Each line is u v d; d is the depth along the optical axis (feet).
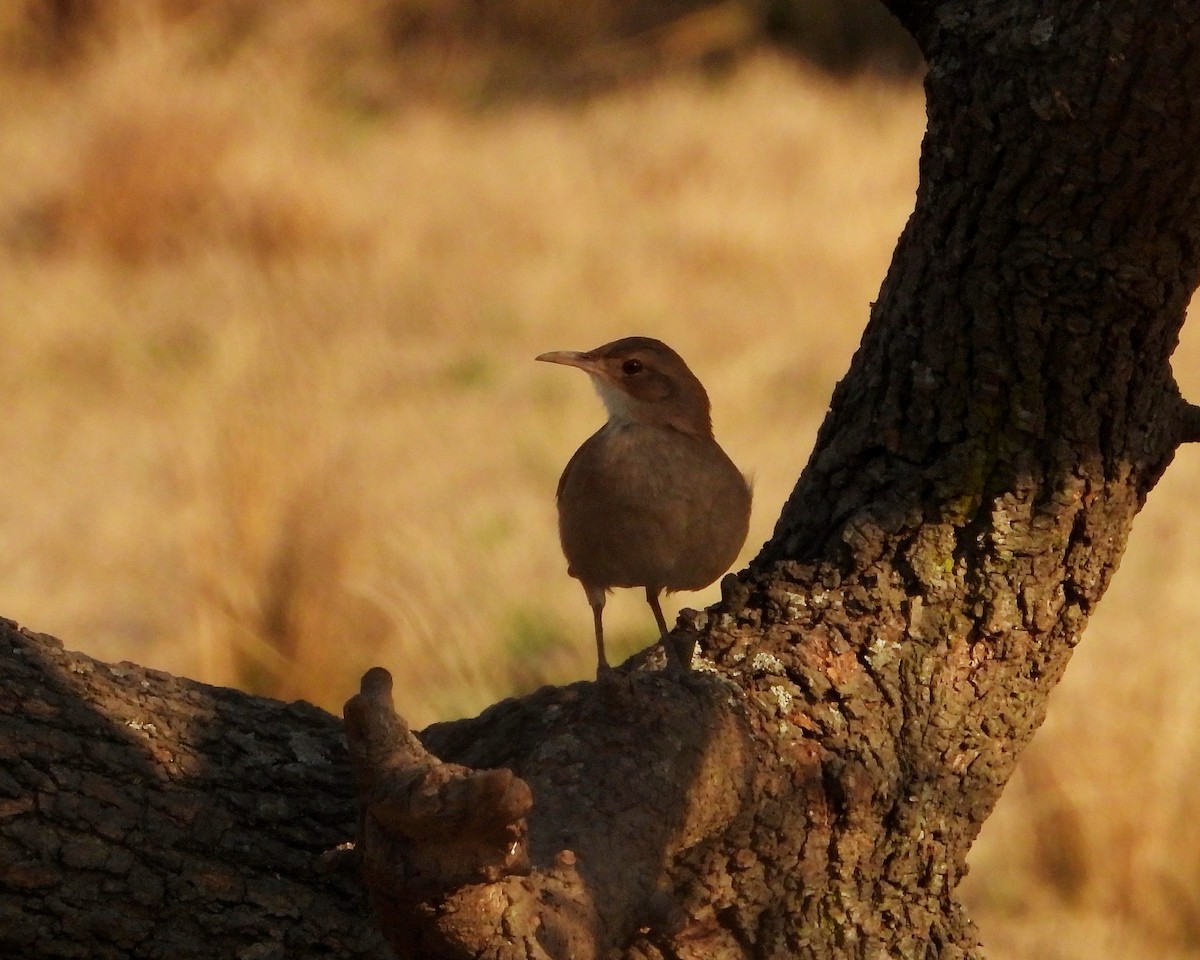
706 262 79.36
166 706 19.94
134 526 50.52
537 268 77.56
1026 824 36.86
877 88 110.22
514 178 90.84
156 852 18.88
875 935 19.86
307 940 19.35
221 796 19.48
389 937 14.96
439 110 104.68
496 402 62.08
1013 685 20.59
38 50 101.71
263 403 51.44
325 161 88.89
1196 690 37.91
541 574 45.96
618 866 17.06
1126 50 18.84
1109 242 19.89
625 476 23.86
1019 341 20.39
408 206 85.15
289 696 41.01
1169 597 43.62
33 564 48.57
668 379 24.29
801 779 19.30
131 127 81.51
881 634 20.20
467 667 40.16
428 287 74.49
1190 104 18.80
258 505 43.21
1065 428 20.49
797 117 101.14
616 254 80.07
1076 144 19.52
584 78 112.68
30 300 70.33
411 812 13.75
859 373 21.77
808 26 118.73
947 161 20.56
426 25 115.34
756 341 69.10
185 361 64.64
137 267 76.79
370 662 41.78
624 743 17.99
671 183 90.53
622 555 24.20
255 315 69.10
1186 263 20.03
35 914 18.24
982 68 20.02
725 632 20.31
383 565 43.75
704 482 24.03
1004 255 20.31
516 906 14.90
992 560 20.43
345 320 69.87
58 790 18.56
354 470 48.39
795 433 59.36
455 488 52.70
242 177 80.94
